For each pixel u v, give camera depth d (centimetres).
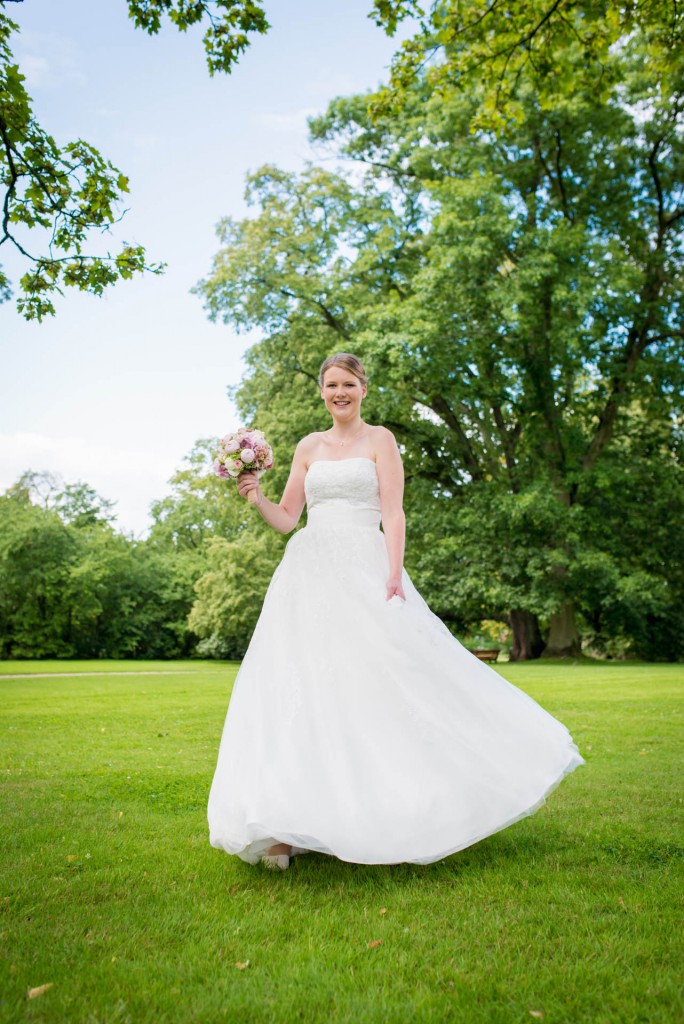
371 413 1873
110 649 3516
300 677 301
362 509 342
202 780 468
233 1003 189
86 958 216
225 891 276
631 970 207
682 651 2428
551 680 1205
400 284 2061
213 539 2948
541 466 2028
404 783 274
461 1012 184
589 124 1889
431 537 2102
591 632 2639
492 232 1734
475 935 232
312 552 333
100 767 511
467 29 686
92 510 4169
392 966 212
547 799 405
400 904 261
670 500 2100
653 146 1970
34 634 3378
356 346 1803
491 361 1967
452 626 2766
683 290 2058
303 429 2062
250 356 2289
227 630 2856
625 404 2045
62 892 271
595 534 2055
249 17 552
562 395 2111
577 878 283
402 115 2023
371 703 291
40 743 622
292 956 218
